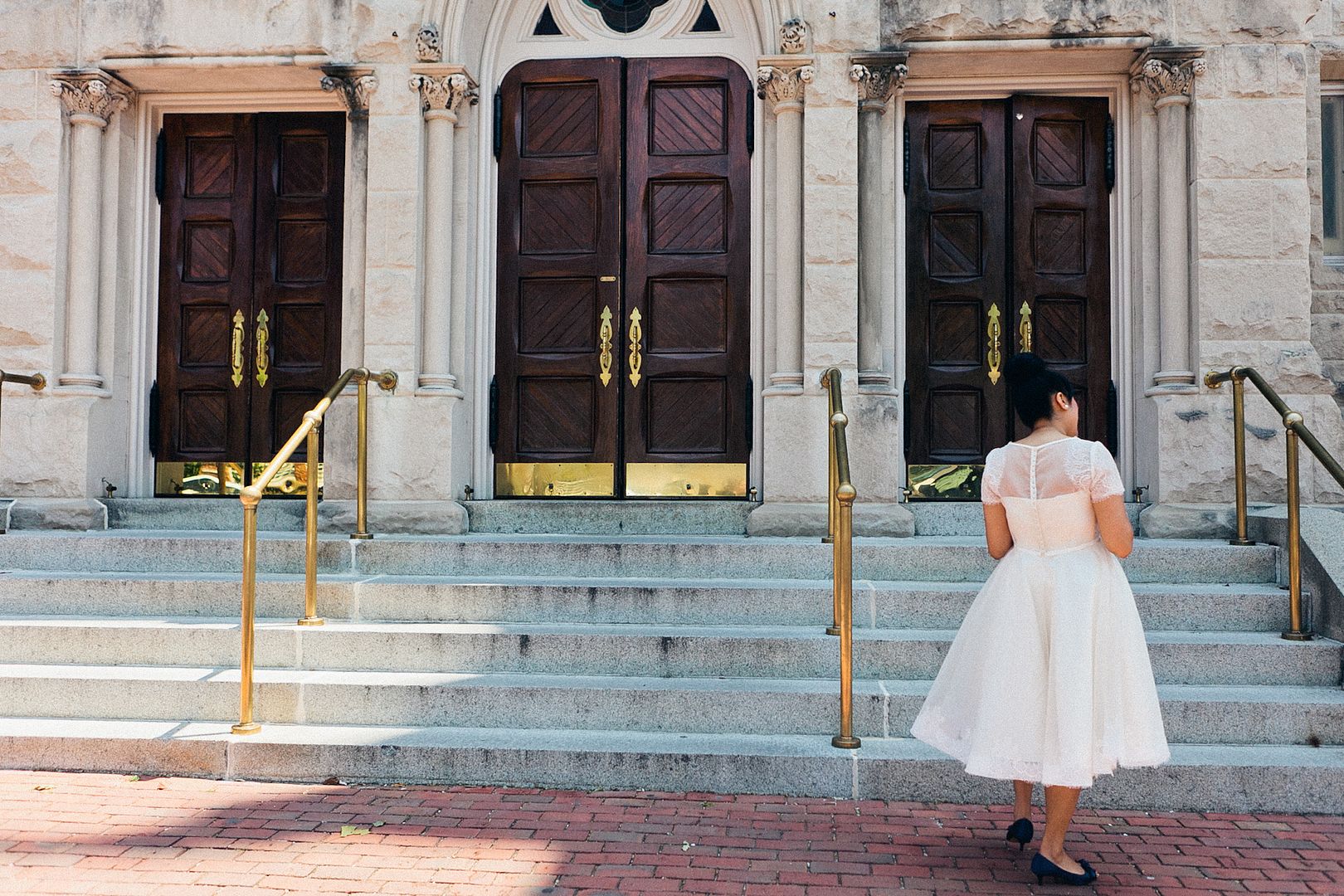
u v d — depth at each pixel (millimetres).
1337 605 4664
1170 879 3357
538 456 6855
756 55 6711
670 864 3441
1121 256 6590
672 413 6820
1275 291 6055
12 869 3385
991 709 3314
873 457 6109
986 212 6766
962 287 6754
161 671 4871
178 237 7129
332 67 6438
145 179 7078
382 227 6438
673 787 4168
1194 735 4305
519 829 3748
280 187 7133
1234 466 5738
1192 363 6152
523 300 6918
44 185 6582
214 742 4340
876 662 4723
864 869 3410
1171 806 4039
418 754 4254
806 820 3865
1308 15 6102
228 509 6617
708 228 6832
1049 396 3551
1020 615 3346
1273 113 6094
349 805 4004
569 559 5613
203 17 6543
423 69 6406
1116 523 3303
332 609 5250
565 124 6922
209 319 7133
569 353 6863
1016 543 3473
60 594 5387
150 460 7074
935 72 6559
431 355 6473
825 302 6180
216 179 7152
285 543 5734
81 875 3338
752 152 6758
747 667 4742
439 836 3674
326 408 5301
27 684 4734
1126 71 6562
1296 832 3795
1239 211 6082
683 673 4766
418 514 6281
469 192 6676
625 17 6898
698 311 6820
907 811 3971
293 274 7109
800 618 5105
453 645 4875
